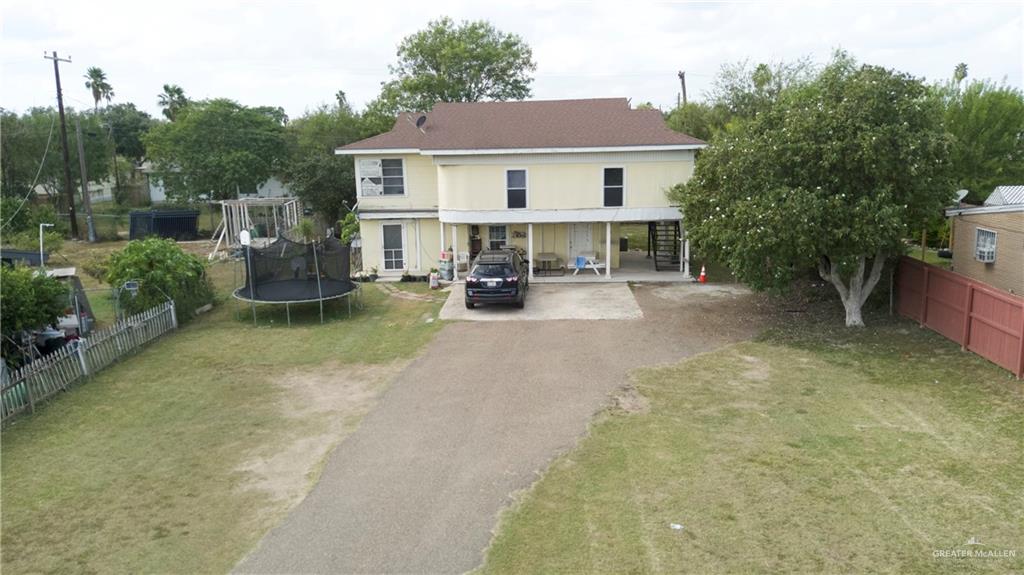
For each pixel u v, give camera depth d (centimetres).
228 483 970
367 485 955
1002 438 1069
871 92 1586
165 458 1059
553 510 870
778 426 1144
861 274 1741
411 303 2202
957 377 1367
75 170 5253
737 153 1753
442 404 1284
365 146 2608
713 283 2397
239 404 1304
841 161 1578
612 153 2369
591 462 1012
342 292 2066
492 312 2036
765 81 3756
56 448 1098
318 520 860
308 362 1579
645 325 1848
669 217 2408
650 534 806
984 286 1467
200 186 4341
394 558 770
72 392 1373
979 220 2019
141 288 1895
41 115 5284
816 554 756
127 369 1530
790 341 1667
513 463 1015
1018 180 2817
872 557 748
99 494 940
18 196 4866
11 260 2569
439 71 4712
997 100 2847
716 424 1158
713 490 914
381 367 1533
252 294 2014
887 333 1697
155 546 806
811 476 951
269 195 5034
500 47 4709
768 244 1570
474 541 802
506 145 2373
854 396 1284
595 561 753
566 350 1628
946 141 1568
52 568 763
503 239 2694
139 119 7238
